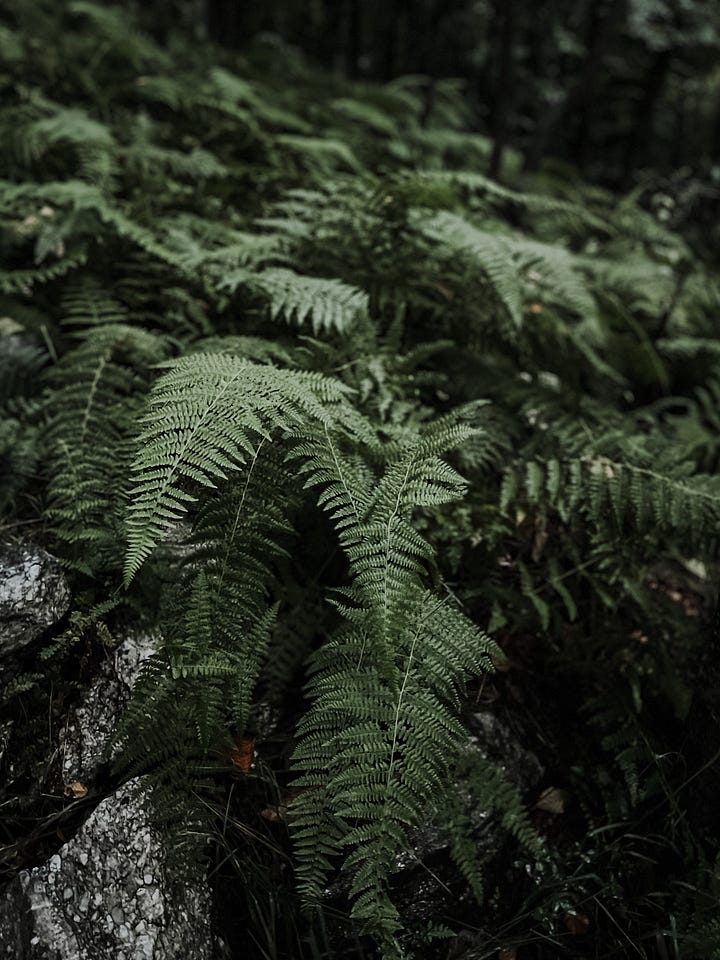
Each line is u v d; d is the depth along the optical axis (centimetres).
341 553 274
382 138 648
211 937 214
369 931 201
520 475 305
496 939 239
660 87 855
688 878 247
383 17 947
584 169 873
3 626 228
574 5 788
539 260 340
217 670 218
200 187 419
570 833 268
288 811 233
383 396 286
